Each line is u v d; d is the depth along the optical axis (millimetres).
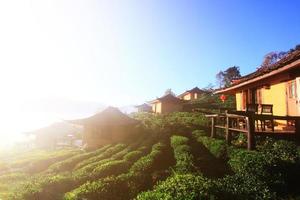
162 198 8008
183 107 61188
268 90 20453
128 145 30562
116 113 40656
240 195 9281
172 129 33938
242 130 15594
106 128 38062
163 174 15938
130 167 18469
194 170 14594
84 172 17625
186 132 31594
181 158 17234
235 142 17969
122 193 13422
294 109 16812
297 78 15922
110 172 17078
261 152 13391
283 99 18250
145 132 37531
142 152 23062
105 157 25219
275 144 14328
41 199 13492
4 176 23062
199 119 37250
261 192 10055
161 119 43406
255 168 11594
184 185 8570
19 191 14344
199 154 19828
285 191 10828
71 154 32031
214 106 55812
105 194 12719
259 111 20609
